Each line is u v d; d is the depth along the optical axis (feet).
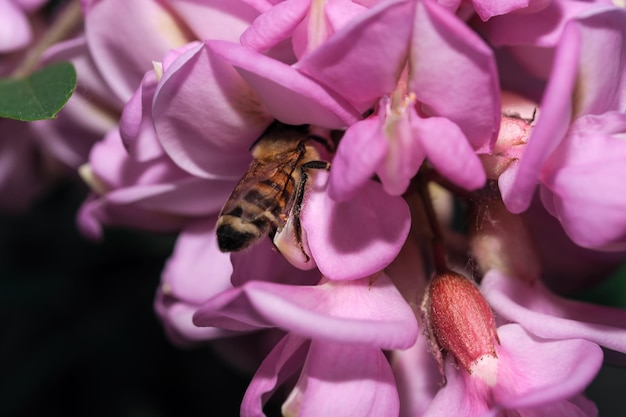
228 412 0.60
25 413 0.60
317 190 0.44
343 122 0.42
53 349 0.61
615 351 0.44
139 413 0.60
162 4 0.45
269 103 0.43
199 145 0.44
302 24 0.42
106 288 0.62
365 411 0.42
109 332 0.61
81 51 0.49
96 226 0.51
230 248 0.44
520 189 0.40
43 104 0.46
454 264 0.46
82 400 0.61
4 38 0.49
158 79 0.43
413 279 0.45
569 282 0.49
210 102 0.43
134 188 0.47
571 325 0.42
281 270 0.45
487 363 0.42
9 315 0.61
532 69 0.45
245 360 0.52
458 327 0.43
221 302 0.41
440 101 0.41
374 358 0.42
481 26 0.45
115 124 0.51
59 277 0.62
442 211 0.49
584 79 0.41
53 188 0.62
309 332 0.40
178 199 0.47
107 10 0.46
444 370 0.43
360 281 0.43
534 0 0.43
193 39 0.45
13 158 0.57
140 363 0.61
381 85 0.41
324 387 0.42
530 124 0.43
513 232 0.45
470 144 0.41
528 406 0.40
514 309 0.43
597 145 0.41
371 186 0.42
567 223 0.41
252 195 0.44
